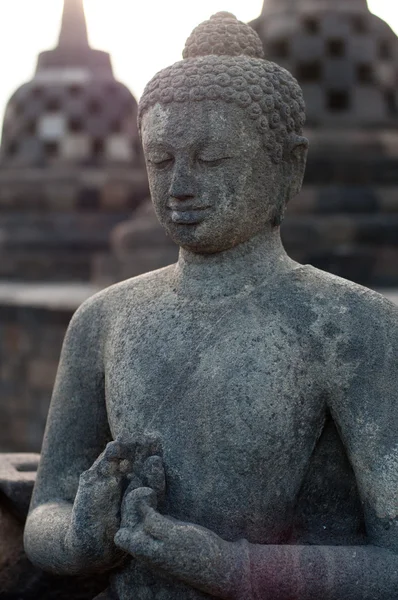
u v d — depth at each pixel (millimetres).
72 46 12961
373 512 1950
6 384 8461
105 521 1930
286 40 9234
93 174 12125
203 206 2062
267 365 1984
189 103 2059
